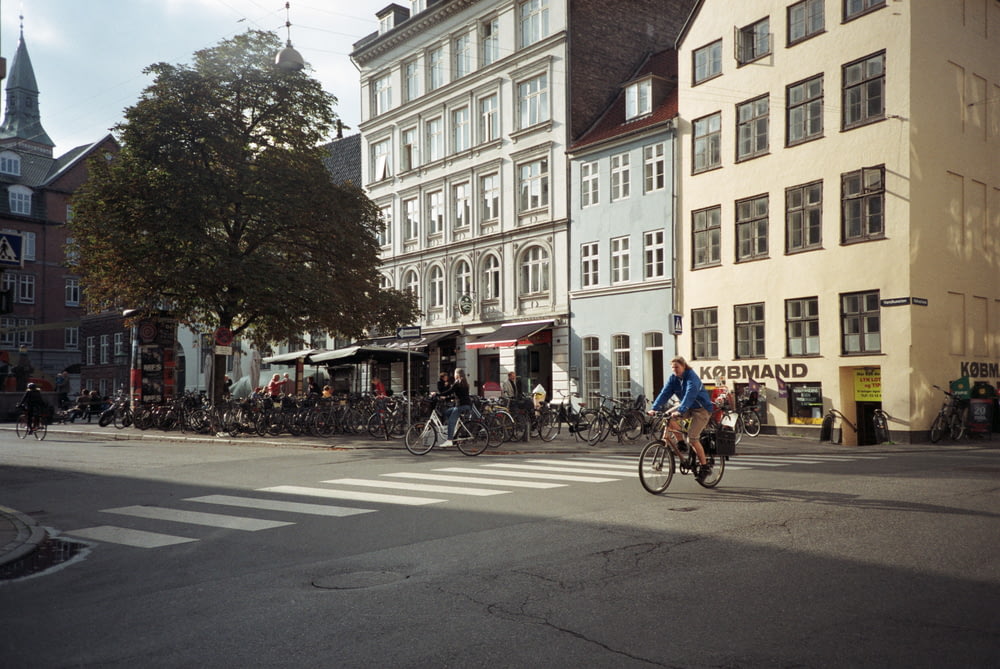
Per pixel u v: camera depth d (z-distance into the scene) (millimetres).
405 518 9484
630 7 35156
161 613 5883
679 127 28797
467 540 8109
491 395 23516
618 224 30734
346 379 44188
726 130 27328
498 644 4957
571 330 32500
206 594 6375
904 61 22531
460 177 38156
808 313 24719
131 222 25359
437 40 39500
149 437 26031
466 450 17922
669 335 28750
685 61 28859
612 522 8883
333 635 5223
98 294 28531
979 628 5098
